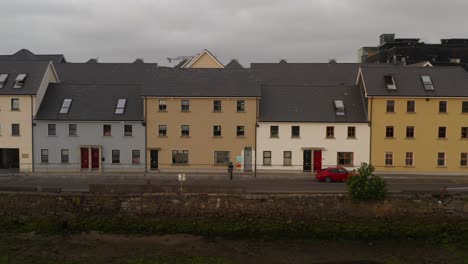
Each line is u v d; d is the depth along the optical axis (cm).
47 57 7162
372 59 9212
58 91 4825
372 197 2997
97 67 6419
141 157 4562
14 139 4531
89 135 4550
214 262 2545
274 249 2770
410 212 3005
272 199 3027
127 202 3042
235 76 4819
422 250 2784
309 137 4538
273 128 4544
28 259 2562
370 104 4497
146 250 2716
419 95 4466
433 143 4506
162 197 3041
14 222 3052
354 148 4525
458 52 8244
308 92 4850
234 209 3020
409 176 4312
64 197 3053
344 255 2689
